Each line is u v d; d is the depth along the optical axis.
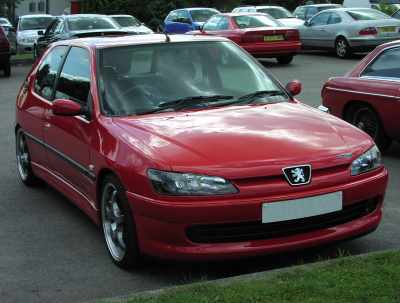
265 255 4.54
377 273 4.21
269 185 4.38
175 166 4.39
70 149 5.79
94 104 5.43
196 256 4.36
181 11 26.48
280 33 19.77
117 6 38.88
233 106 5.51
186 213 4.30
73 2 40.50
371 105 8.37
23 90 7.46
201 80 5.76
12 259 5.20
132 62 5.75
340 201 4.58
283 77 17.44
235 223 4.35
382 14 21.30
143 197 4.48
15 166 8.50
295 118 5.18
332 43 21.52
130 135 4.88
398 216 6.00
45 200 6.90
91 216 5.48
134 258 4.73
